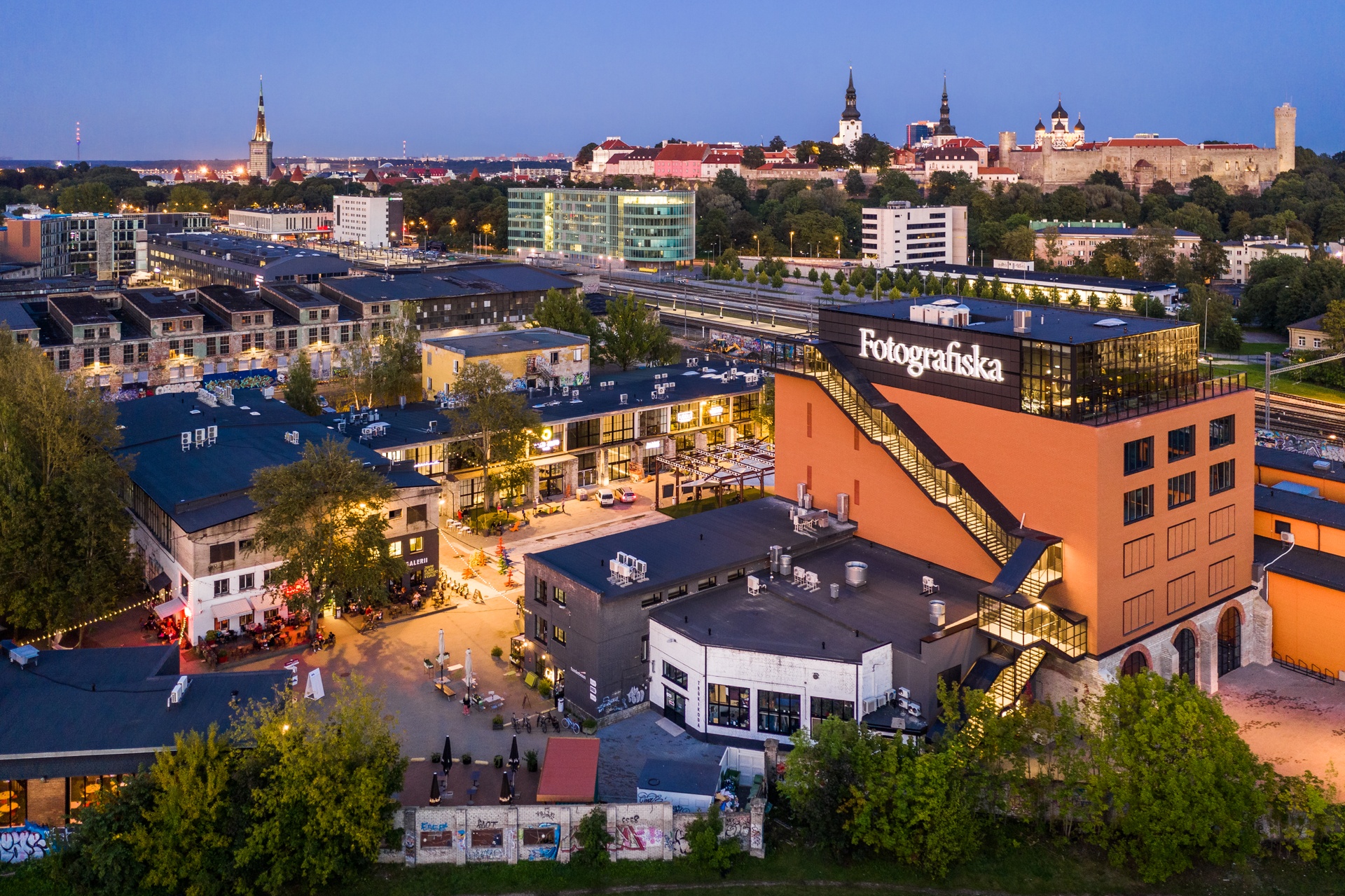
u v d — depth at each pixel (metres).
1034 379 83.19
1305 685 89.00
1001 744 68.50
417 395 177.50
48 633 93.31
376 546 96.56
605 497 136.00
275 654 94.69
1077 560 81.75
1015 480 85.69
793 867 66.25
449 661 94.00
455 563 116.81
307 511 95.31
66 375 174.50
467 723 83.25
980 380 87.38
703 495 142.12
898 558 96.81
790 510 103.25
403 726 82.38
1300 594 91.81
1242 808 64.50
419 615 103.56
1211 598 90.19
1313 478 104.62
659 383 157.75
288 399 153.88
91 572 91.75
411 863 66.81
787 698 78.94
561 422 138.88
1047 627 80.12
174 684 74.75
